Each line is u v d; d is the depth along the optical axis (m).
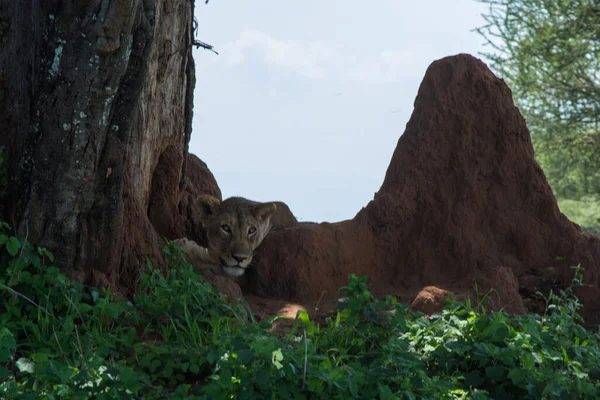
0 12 11.43
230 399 8.31
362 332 10.33
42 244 10.61
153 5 10.42
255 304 13.69
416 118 15.66
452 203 15.11
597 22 34.50
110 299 10.89
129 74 10.43
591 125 36.91
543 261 14.91
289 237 14.66
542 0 35.28
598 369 9.89
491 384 9.62
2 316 9.90
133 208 12.22
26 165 10.69
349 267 14.76
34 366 8.60
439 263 14.89
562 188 39.44
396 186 15.40
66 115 10.27
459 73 15.59
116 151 10.71
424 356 10.12
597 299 14.03
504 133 15.24
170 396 8.74
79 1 9.95
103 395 7.91
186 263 12.52
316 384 8.28
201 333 10.55
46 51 10.32
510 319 11.49
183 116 15.75
